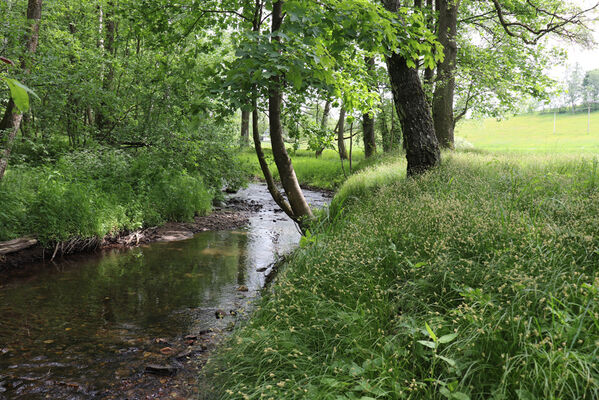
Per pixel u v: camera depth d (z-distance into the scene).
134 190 11.21
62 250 7.94
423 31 5.88
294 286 4.39
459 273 3.66
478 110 22.84
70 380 3.67
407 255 4.24
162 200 11.46
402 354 2.82
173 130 12.14
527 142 67.44
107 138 13.14
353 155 31.55
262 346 3.48
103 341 4.48
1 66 8.73
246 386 3.14
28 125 12.95
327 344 3.34
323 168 23.27
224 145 13.63
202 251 8.65
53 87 10.66
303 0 5.19
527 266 3.34
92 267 7.31
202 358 4.08
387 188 7.92
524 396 2.16
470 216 4.51
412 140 8.82
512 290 3.11
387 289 3.73
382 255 4.39
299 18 4.88
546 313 2.66
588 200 4.80
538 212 4.70
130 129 12.98
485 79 15.77
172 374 3.78
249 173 15.42
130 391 3.50
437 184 7.24
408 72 8.64
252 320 4.27
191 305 5.57
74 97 11.33
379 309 3.53
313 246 5.36
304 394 2.75
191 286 6.38
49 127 12.76
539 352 2.35
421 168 8.76
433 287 3.66
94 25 15.85
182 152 12.32
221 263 7.72
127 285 6.39
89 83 11.20
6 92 9.05
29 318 5.06
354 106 8.27
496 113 22.48
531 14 16.12
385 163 15.31
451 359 2.56
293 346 3.36
